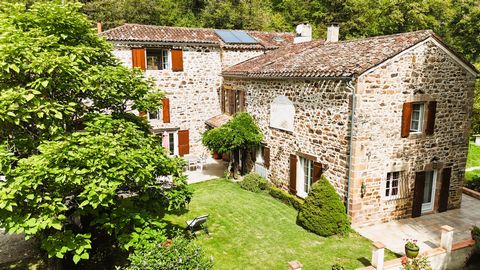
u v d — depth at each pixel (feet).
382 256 23.90
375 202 33.09
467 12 110.73
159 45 53.47
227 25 100.37
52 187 19.49
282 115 41.11
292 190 39.91
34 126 21.58
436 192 36.96
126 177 20.52
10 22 20.97
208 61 58.59
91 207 21.81
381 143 32.12
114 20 92.07
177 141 57.77
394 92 31.81
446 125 35.63
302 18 113.19
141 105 25.02
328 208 31.19
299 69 37.47
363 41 38.58
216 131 45.83
